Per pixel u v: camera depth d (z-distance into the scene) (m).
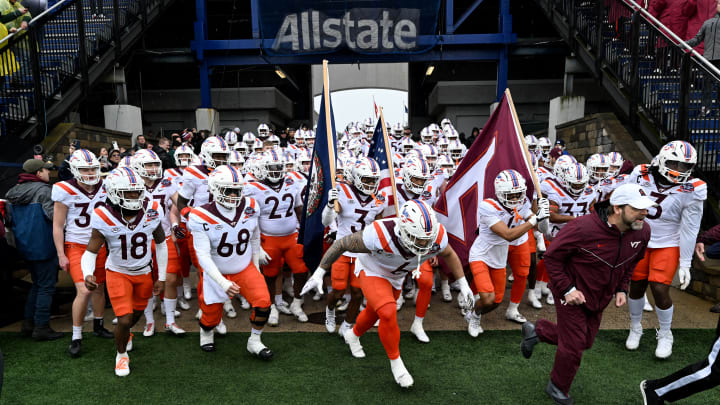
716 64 7.30
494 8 19.89
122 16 13.02
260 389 3.62
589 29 11.16
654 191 4.08
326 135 5.00
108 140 11.10
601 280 3.17
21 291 5.88
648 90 8.57
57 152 9.18
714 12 8.18
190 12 20.53
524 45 15.28
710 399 3.38
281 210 5.01
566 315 3.25
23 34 9.10
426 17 14.31
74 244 4.42
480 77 21.38
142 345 4.52
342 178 5.62
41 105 9.12
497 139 5.00
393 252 3.40
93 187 4.46
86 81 10.90
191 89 21.08
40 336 4.62
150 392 3.59
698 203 3.88
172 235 4.85
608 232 3.06
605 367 3.91
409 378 3.57
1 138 6.95
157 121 21.31
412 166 4.85
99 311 4.70
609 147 9.57
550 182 5.35
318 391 3.58
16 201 4.48
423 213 3.18
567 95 12.75
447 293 5.75
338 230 4.95
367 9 14.09
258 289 4.09
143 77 21.11
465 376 3.80
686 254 3.95
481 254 4.44
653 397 3.04
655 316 5.09
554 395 3.32
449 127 10.76
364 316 3.97
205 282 4.06
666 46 8.23
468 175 5.14
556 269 3.22
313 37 14.33
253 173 5.40
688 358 4.05
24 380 3.79
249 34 21.22
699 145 6.84
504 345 4.43
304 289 3.56
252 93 21.16
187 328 4.98
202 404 3.40
